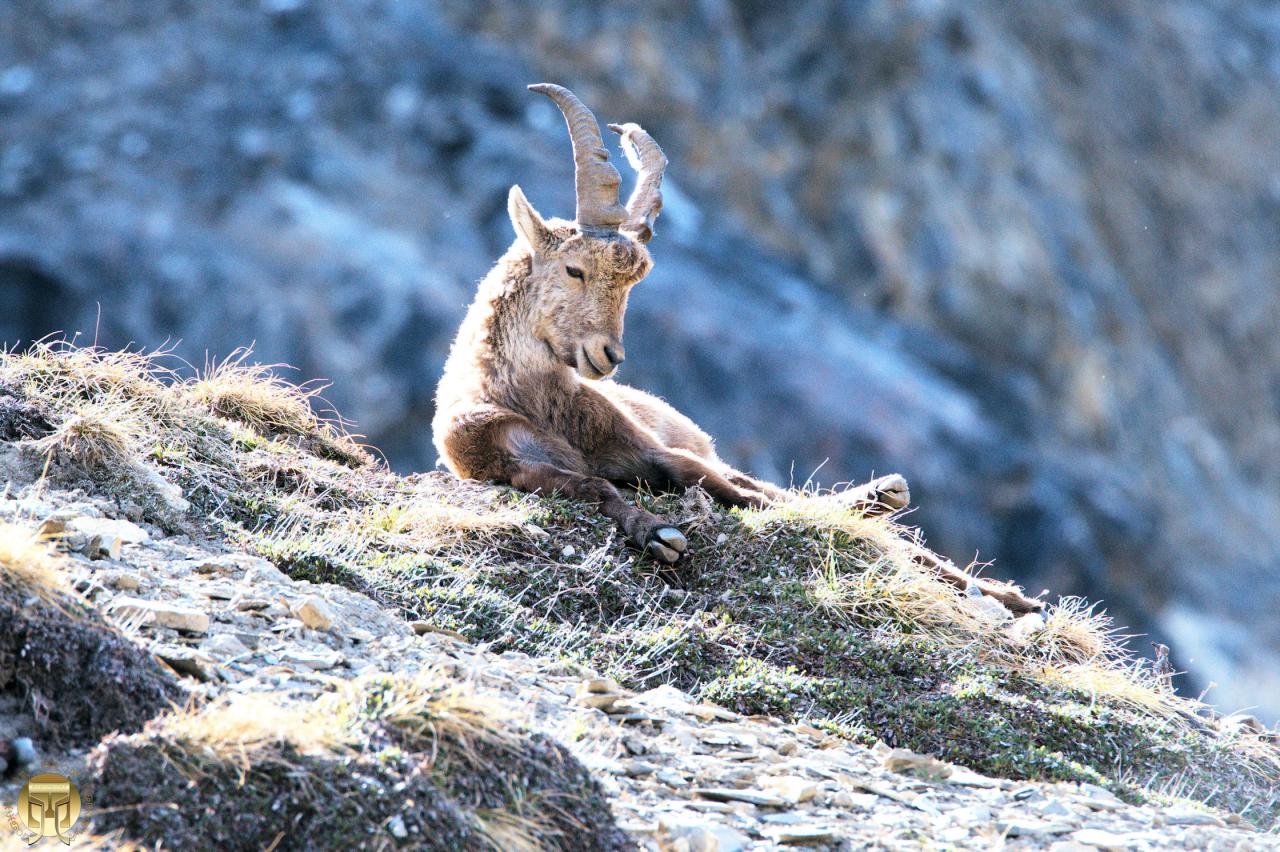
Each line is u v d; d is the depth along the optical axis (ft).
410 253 202.80
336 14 238.27
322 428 45.78
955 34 271.28
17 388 36.22
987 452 209.15
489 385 43.19
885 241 251.80
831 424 200.44
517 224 42.75
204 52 229.04
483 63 237.66
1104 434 253.24
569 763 22.88
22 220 194.90
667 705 29.96
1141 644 201.46
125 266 190.90
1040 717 32.81
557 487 40.14
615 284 42.14
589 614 36.04
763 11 268.41
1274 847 25.95
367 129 220.43
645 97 247.50
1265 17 341.41
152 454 36.32
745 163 250.57
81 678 22.33
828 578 38.47
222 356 185.78
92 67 224.33
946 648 36.04
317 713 22.38
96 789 19.85
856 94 261.24
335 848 19.88
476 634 32.71
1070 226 267.18
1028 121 272.31
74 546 28.99
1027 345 254.06
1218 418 279.08
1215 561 241.14
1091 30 296.30
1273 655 219.20
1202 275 288.71
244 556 31.76
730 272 226.38
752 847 23.00
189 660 24.52
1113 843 24.81
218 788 20.03
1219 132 304.50
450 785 21.47
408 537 36.96
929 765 28.81
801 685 33.06
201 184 205.87
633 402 48.73
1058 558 203.00
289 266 195.11
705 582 38.37
